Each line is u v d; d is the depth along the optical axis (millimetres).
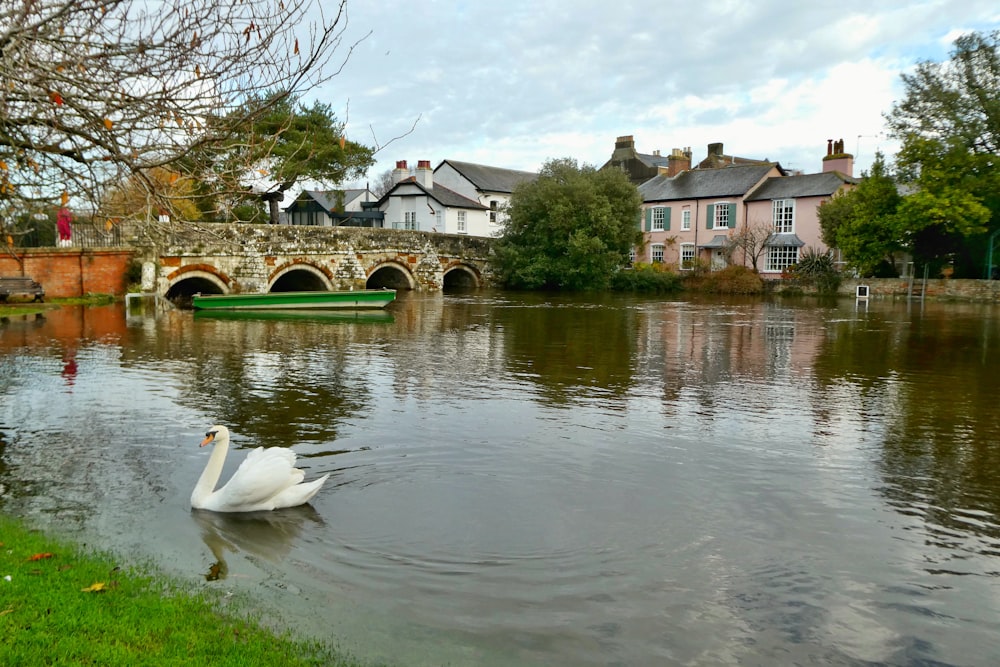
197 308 29297
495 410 11641
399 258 42125
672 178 57031
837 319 27859
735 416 11461
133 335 20828
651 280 47562
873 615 5500
